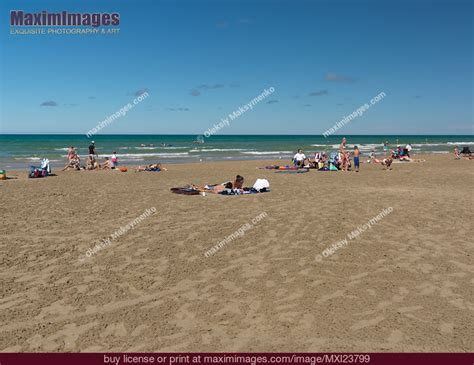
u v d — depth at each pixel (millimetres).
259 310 4934
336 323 4586
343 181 17828
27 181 18188
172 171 24109
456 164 29500
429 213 10328
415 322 4590
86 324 4613
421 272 6168
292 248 7426
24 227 8977
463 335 4297
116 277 6035
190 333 4414
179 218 9883
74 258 6883
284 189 14930
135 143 86875
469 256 6898
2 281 5848
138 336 4359
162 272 6246
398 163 30922
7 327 4535
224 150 58188
